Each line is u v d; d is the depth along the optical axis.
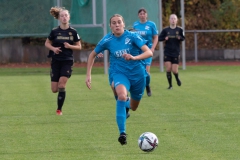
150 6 54.94
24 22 55.50
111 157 17.64
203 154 17.91
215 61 72.31
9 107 30.20
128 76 20.25
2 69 61.69
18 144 20.00
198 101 31.39
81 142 20.22
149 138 18.08
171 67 38.94
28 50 69.56
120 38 20.17
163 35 39.03
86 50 71.38
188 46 74.44
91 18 54.44
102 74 53.66
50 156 17.94
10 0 55.09
